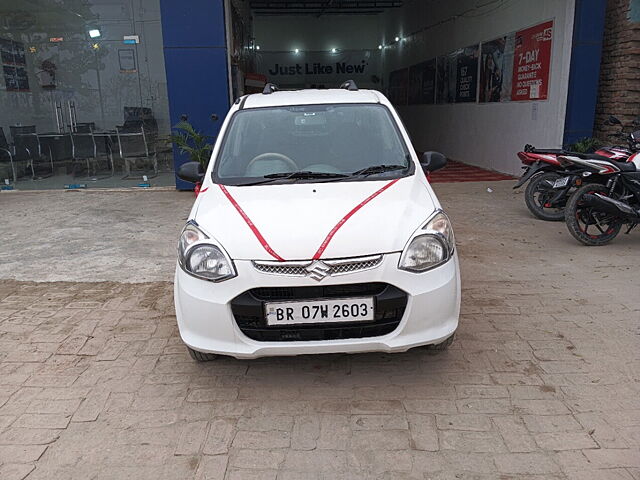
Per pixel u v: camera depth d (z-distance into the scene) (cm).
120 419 293
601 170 553
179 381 329
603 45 912
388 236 290
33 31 1098
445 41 1438
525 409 290
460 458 255
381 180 351
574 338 368
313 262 279
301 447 267
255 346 288
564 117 897
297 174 363
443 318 297
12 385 329
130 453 266
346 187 341
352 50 2236
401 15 1875
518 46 1037
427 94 1606
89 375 339
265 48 2205
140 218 764
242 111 423
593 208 562
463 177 1090
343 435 274
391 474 247
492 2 1137
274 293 285
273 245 286
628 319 396
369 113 414
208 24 900
